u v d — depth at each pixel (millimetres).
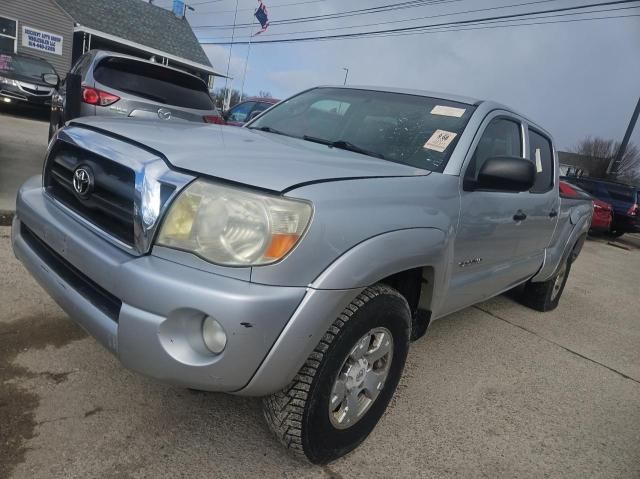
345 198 1945
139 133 2172
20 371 2557
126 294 1774
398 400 2898
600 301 6332
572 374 3736
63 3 20750
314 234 1789
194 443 2250
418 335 2730
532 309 5230
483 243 2990
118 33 22125
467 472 2383
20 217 2455
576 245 5156
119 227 1950
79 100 6230
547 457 2613
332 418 2115
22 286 3471
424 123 2961
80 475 1965
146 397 2516
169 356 1739
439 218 2404
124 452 2125
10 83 13141
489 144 3086
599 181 15797
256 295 1684
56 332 2977
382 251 2002
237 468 2143
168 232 1784
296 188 1821
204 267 1731
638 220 14781
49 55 19844
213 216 1733
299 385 1944
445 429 2697
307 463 2234
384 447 2453
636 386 3721
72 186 2203
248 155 2090
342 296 1870
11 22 18609
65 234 2061
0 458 1977
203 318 1756
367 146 2896
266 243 1721
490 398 3129
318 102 3443
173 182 1800
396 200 2189
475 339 4090
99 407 2383
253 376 1779
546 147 4094
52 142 2465
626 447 2828
